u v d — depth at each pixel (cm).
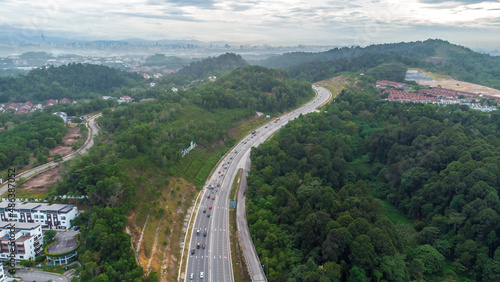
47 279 12388
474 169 18212
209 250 16025
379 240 13675
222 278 14100
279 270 13500
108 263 12794
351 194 18175
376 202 16775
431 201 18962
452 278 14538
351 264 13450
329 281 12394
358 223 14388
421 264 14575
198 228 17838
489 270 14225
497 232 15662
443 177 19288
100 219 14112
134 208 16388
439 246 16088
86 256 12625
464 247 15438
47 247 13525
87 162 18175
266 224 16075
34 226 13975
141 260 13950
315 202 17200
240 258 15225
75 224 15050
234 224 18112
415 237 17100
